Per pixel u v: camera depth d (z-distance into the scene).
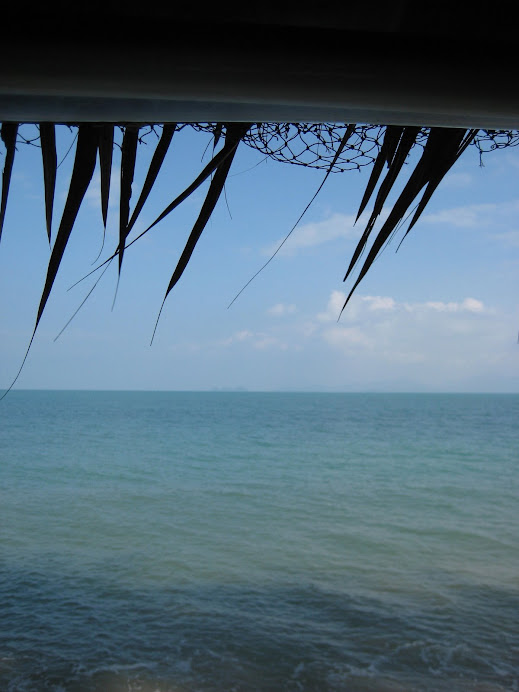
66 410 68.62
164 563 9.74
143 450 28.23
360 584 8.71
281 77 0.65
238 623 7.02
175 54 0.61
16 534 11.66
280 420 54.78
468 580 8.88
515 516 13.91
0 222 0.82
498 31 0.66
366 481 19.47
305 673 5.69
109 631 6.68
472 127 0.80
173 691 5.27
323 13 0.66
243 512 14.34
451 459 25.20
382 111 0.76
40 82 0.63
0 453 26.33
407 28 0.67
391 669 5.80
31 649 6.11
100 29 0.58
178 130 0.88
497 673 5.69
